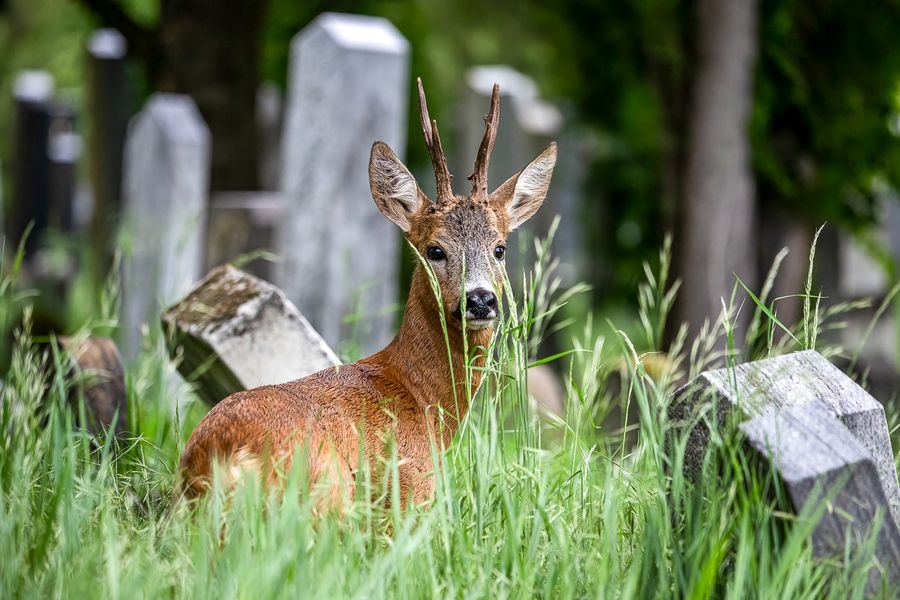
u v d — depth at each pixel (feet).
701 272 56.70
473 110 81.10
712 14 56.85
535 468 22.97
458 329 25.17
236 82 70.28
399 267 73.67
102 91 78.59
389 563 19.27
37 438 25.91
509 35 122.83
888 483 21.98
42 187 94.79
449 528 20.88
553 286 28.58
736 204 57.06
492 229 26.12
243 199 53.72
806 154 64.75
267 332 28.30
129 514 22.15
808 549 19.62
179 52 69.87
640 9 64.75
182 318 28.84
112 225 76.33
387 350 25.46
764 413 20.76
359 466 21.45
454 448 23.57
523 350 24.31
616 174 76.23
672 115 61.87
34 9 141.90
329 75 45.55
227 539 20.02
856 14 62.44
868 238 67.46
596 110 75.92
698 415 21.27
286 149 47.44
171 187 55.06
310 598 18.20
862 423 21.93
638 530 22.17
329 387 23.45
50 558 20.43
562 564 20.08
